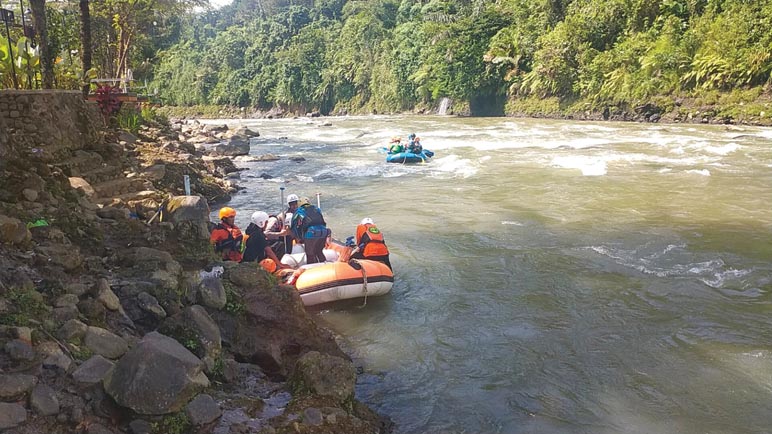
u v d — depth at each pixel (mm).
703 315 6066
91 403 3426
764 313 6074
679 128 25281
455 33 43344
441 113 47094
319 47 65875
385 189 13516
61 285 4582
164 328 4414
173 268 5684
